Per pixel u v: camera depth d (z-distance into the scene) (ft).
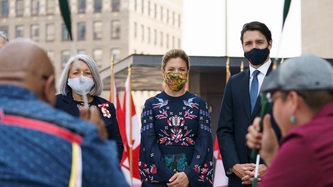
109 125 20.40
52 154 9.00
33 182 8.81
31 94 9.59
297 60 11.08
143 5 258.78
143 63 40.65
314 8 61.26
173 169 20.74
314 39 61.46
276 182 10.52
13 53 9.75
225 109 20.53
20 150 8.95
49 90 9.95
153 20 266.16
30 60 9.73
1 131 9.11
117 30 250.57
